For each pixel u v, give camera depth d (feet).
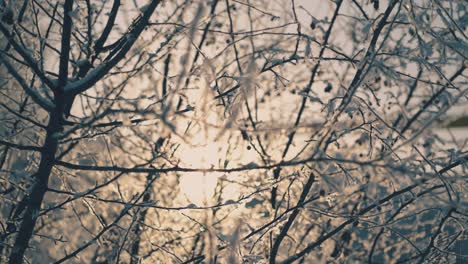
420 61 14.01
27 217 12.23
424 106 15.97
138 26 11.69
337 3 15.56
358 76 13.76
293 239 15.52
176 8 12.98
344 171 13.35
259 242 15.83
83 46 12.69
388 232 17.01
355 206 16.34
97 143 16.10
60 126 12.11
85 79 11.85
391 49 15.94
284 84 14.01
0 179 13.67
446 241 17.81
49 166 12.12
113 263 16.06
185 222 18.08
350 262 18.93
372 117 14.49
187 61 7.87
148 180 16.89
